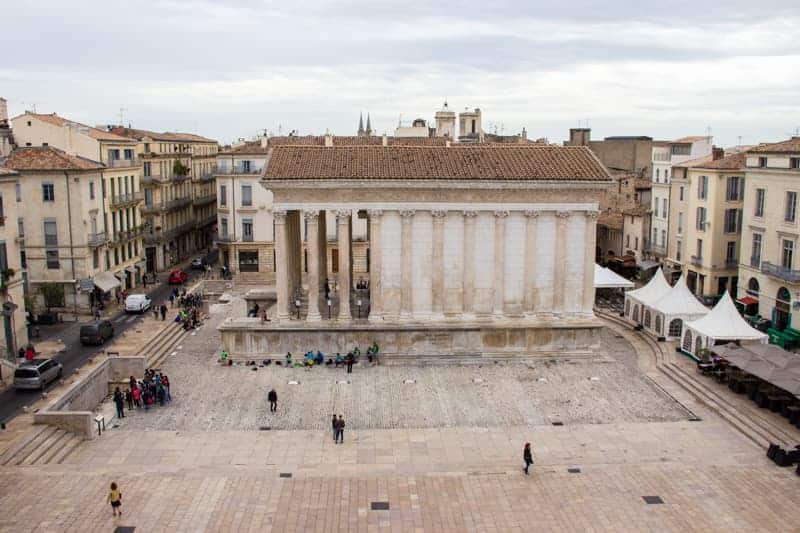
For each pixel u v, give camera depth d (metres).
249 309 61.47
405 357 50.97
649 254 80.56
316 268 51.34
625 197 86.81
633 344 56.12
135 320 64.69
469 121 116.88
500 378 47.50
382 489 31.38
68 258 67.00
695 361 49.28
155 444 36.56
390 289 52.00
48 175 65.75
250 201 83.50
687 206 71.94
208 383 46.59
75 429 37.09
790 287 54.75
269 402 42.72
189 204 103.19
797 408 37.88
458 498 30.59
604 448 35.94
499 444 36.47
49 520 28.25
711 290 68.06
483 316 52.22
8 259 50.03
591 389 45.25
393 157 53.16
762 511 29.41
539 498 30.61
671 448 35.94
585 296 52.62
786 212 55.66
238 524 28.27
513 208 51.06
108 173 74.25
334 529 28.00
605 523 28.53
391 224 51.31
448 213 51.16
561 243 51.72
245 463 34.22
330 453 35.38
